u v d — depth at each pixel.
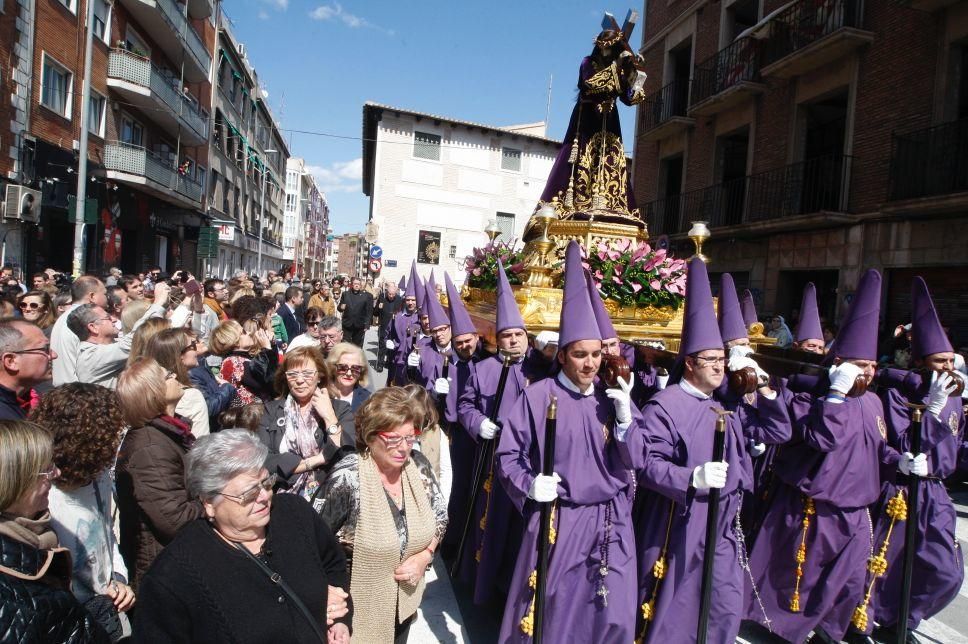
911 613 3.69
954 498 6.32
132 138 20.42
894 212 9.84
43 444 1.90
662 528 3.15
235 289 9.39
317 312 8.27
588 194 6.45
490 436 3.64
